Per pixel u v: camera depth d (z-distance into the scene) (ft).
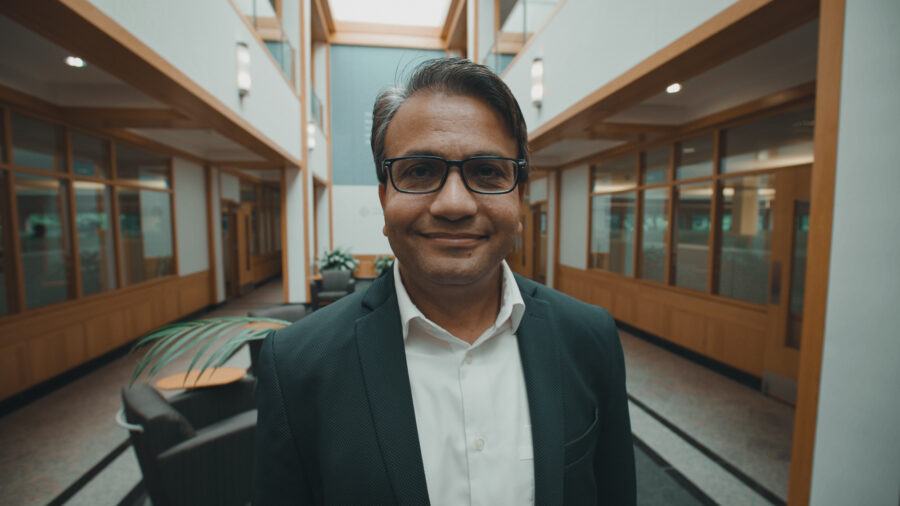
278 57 18.69
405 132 1.87
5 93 10.38
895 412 4.31
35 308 11.48
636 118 13.58
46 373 11.59
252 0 14.84
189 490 5.81
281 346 2.16
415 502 1.78
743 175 12.30
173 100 9.88
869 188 4.46
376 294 2.26
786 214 10.92
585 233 21.94
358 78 35.58
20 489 7.33
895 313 4.29
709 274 13.67
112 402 10.95
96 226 14.28
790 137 10.89
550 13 13.78
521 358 2.22
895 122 4.22
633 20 8.87
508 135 1.94
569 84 12.02
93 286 14.05
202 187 22.62
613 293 19.31
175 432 5.82
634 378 12.68
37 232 11.69
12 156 10.83
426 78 1.88
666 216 15.90
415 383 2.06
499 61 19.36
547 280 25.84
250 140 15.10
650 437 9.04
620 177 19.07
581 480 2.18
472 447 1.99
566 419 2.18
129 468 7.95
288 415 2.01
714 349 13.41
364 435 1.87
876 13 4.35
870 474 4.54
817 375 5.06
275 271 37.81
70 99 11.62
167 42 8.17
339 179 35.50
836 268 4.82
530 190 31.60
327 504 1.86
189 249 21.13
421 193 1.84
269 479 2.03
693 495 7.11
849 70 4.62
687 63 7.85
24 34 8.48
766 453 8.39
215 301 23.61
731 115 12.07
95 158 14.34
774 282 11.23
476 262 1.86
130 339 15.72
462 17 31.83
